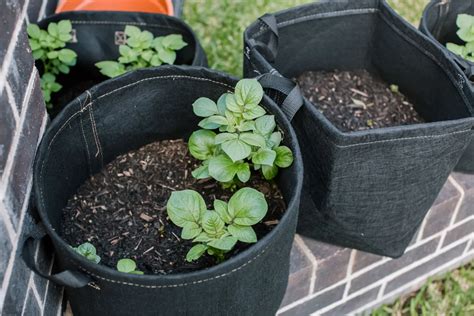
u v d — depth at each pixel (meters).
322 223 1.29
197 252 1.05
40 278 1.10
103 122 1.23
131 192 1.27
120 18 1.53
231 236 1.04
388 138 1.08
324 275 1.39
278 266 1.05
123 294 0.94
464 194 1.49
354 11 1.50
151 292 0.92
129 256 1.15
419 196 1.23
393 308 1.66
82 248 1.07
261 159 1.09
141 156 1.34
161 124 1.33
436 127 1.09
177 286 0.91
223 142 1.10
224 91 1.22
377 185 1.17
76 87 1.66
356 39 1.58
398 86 1.58
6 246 0.93
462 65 1.37
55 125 1.09
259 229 1.17
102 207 1.24
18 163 0.99
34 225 1.06
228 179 1.12
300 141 1.23
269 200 1.22
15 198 0.97
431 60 1.40
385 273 1.54
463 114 1.32
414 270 1.61
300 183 1.03
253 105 1.13
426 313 1.63
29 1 1.52
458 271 1.75
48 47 1.48
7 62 0.95
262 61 1.26
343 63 1.64
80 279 0.93
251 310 1.07
